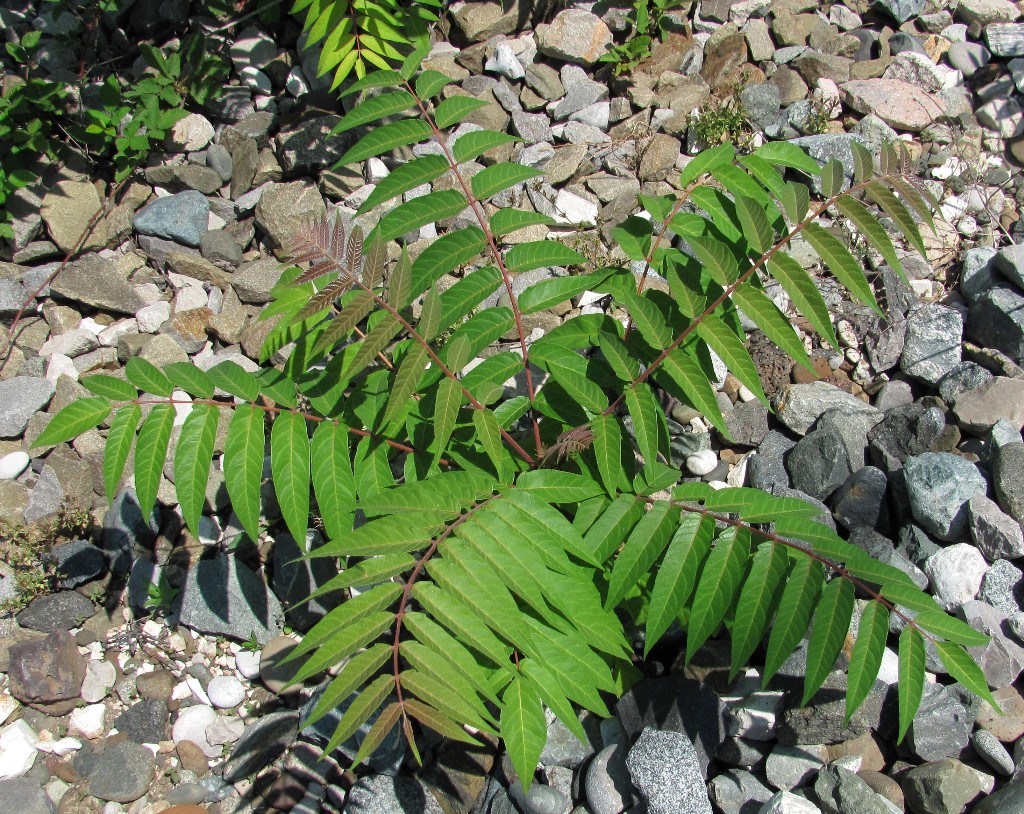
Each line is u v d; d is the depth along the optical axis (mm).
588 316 745
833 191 642
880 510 809
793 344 636
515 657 614
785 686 713
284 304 728
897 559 780
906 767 703
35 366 954
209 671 813
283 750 769
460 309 720
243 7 1125
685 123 1055
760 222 632
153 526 858
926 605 585
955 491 780
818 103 1041
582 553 614
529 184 1038
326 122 1051
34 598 833
